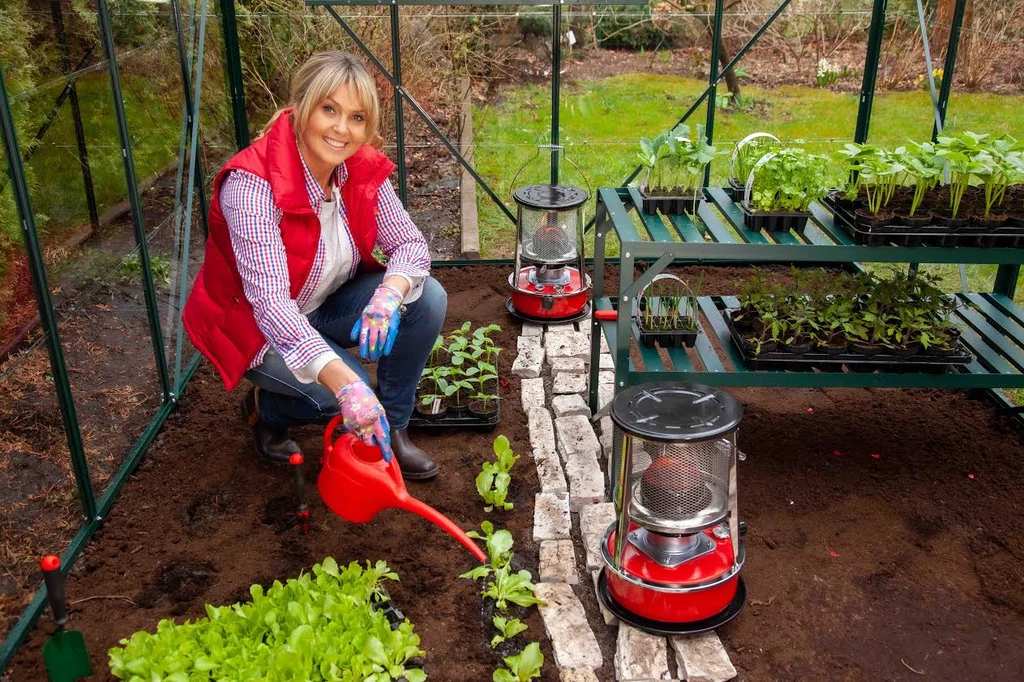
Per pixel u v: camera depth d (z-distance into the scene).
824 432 3.69
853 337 3.40
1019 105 4.27
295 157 2.79
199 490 3.25
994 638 2.62
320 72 2.62
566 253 4.53
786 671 2.49
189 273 4.31
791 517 3.16
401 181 5.01
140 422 3.49
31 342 2.89
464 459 3.47
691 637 2.56
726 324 3.70
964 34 4.48
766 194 3.28
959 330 3.49
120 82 3.45
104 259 3.40
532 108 6.54
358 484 2.64
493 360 4.23
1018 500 3.23
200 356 4.28
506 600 2.71
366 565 2.87
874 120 5.97
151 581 2.79
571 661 2.48
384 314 2.82
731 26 6.91
